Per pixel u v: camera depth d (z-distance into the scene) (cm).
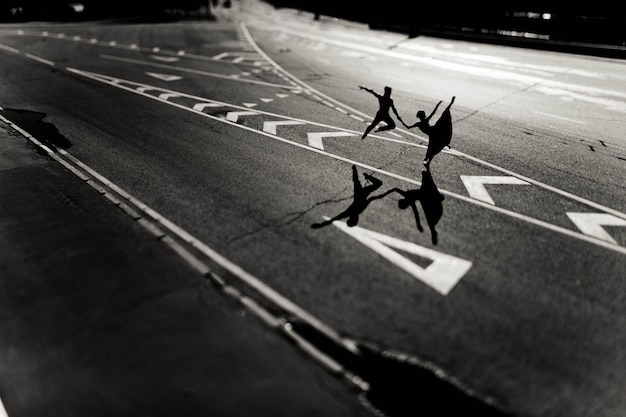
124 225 630
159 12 4166
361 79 1577
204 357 407
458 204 702
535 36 2177
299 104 1282
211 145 961
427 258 564
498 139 984
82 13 3678
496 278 525
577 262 554
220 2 5741
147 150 933
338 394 378
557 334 443
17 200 702
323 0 4103
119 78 1609
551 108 1180
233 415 352
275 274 535
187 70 1761
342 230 627
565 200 712
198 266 541
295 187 761
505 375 401
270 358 410
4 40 2461
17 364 401
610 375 398
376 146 957
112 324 446
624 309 475
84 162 869
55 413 356
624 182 770
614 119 1077
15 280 512
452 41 2350
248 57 2034
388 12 3152
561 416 365
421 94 1359
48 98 1340
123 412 354
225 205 699
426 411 371
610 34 1855
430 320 462
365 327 455
